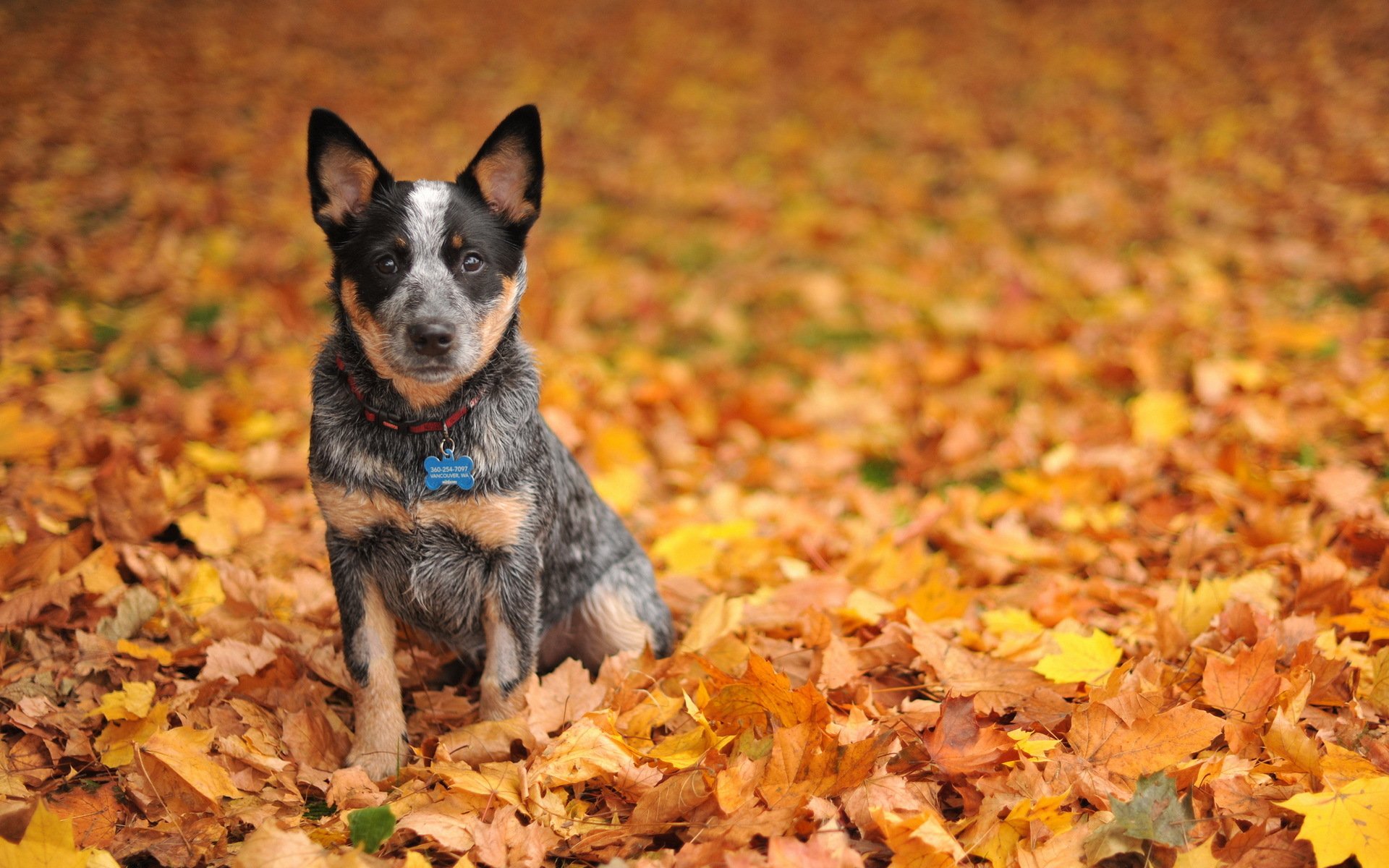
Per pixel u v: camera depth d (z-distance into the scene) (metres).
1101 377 7.27
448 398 3.56
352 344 3.62
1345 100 13.18
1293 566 4.66
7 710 3.61
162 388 6.69
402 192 3.65
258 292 8.57
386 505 3.51
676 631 4.55
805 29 17.95
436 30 17.42
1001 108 14.36
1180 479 5.87
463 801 3.10
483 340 3.55
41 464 5.67
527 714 3.54
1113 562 5.02
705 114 14.61
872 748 3.00
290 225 10.09
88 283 8.55
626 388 7.32
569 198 11.70
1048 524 5.51
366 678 3.56
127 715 3.49
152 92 13.57
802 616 4.29
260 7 17.53
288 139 12.38
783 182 12.33
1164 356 7.50
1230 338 7.59
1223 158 11.91
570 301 8.80
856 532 5.47
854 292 9.41
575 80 15.70
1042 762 3.21
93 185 10.57
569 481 4.07
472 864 2.81
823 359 8.02
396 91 14.66
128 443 5.79
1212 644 3.95
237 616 4.22
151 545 4.75
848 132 13.89
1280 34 16.02
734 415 6.98
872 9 18.75
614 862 2.68
